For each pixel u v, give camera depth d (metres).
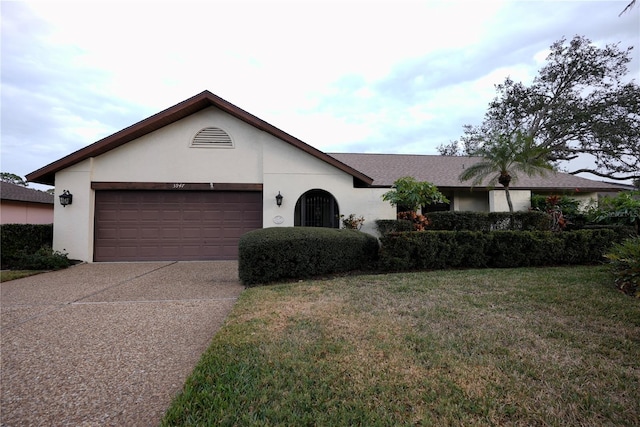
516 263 8.15
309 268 6.73
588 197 15.24
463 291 5.40
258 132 10.75
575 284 5.77
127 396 2.50
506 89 25.00
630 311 4.24
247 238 6.59
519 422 2.08
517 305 4.57
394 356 2.95
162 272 8.21
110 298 5.52
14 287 6.41
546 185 14.84
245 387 2.41
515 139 12.20
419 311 4.29
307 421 2.04
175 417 2.06
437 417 2.11
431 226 10.59
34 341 3.60
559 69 23.17
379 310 4.34
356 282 6.21
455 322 3.88
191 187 10.41
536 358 2.95
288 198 10.68
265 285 6.25
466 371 2.69
